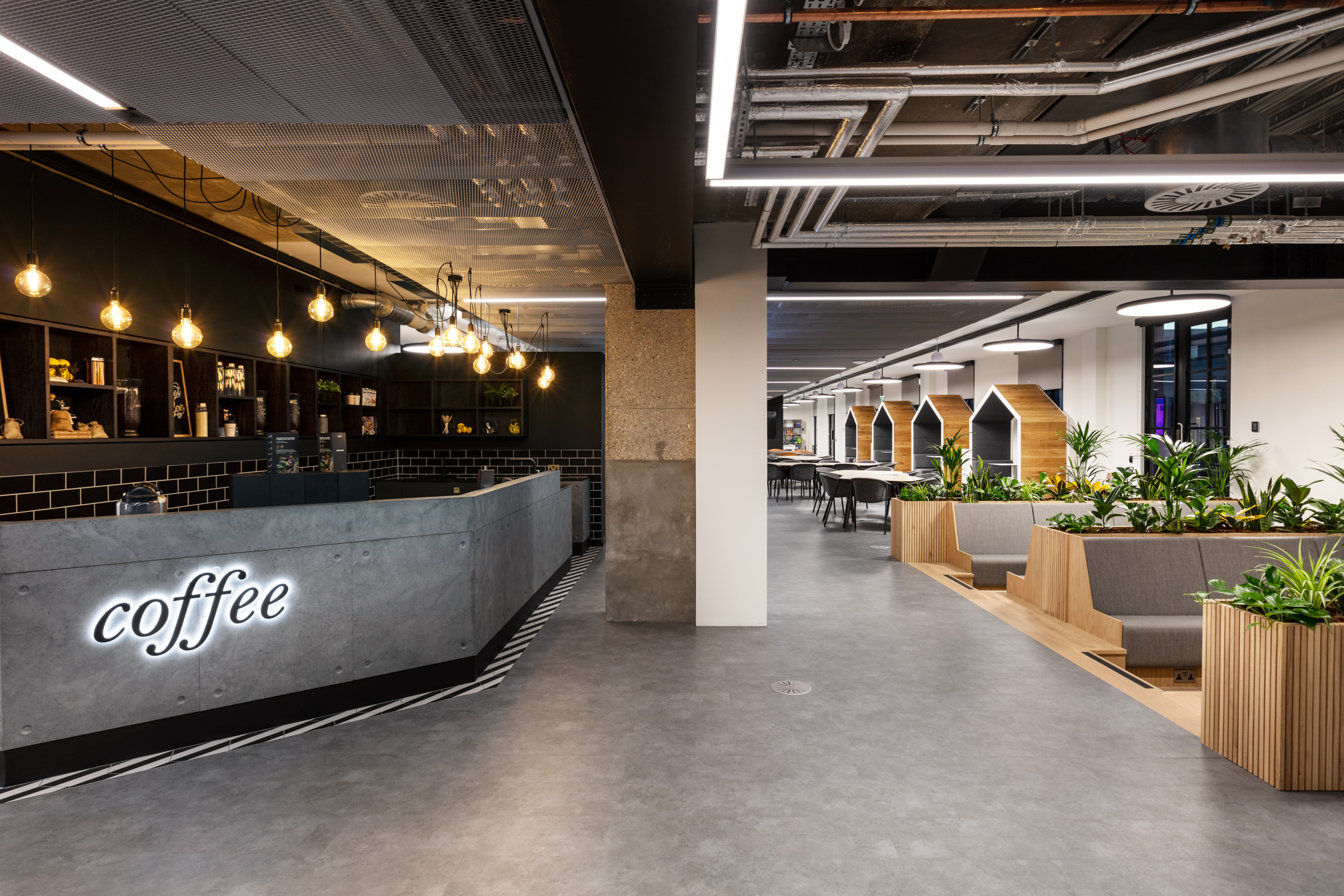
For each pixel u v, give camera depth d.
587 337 10.38
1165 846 2.65
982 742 3.58
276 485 4.19
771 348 12.19
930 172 3.38
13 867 2.57
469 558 4.59
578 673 4.72
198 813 2.95
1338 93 4.09
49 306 4.58
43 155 4.54
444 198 3.93
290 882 2.47
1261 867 2.52
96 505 4.98
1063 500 8.28
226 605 3.75
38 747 3.26
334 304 8.38
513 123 2.93
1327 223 4.72
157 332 5.54
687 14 2.02
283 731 3.81
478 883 2.46
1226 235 4.85
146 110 2.83
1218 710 3.44
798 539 10.69
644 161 3.09
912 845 2.68
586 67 2.31
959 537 8.13
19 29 2.24
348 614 4.14
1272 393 8.60
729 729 3.77
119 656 3.46
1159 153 4.13
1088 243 5.02
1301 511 5.69
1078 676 4.55
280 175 3.58
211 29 2.20
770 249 6.30
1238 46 3.06
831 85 3.16
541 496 6.79
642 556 6.05
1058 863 2.55
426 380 10.33
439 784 3.19
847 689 4.36
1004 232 4.90
